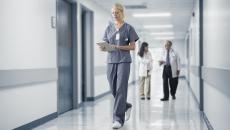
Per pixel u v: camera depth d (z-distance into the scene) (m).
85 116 4.68
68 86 5.46
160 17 9.45
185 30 13.57
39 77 3.94
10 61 3.28
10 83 3.22
